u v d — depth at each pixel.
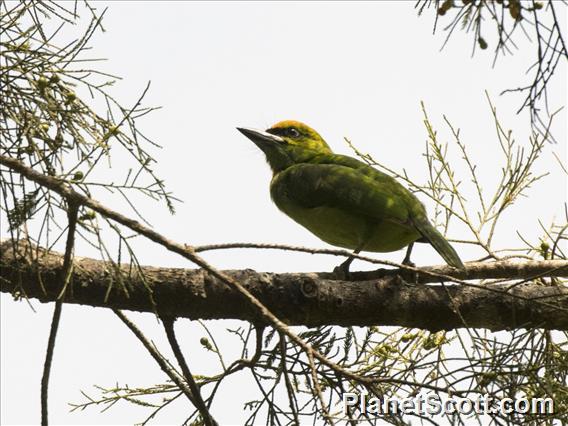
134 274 9.78
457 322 10.75
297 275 10.46
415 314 10.65
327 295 10.40
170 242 8.33
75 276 9.59
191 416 10.16
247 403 9.85
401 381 8.46
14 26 8.65
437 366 9.09
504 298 10.77
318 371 9.82
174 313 9.95
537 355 10.31
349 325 10.63
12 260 9.31
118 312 9.88
